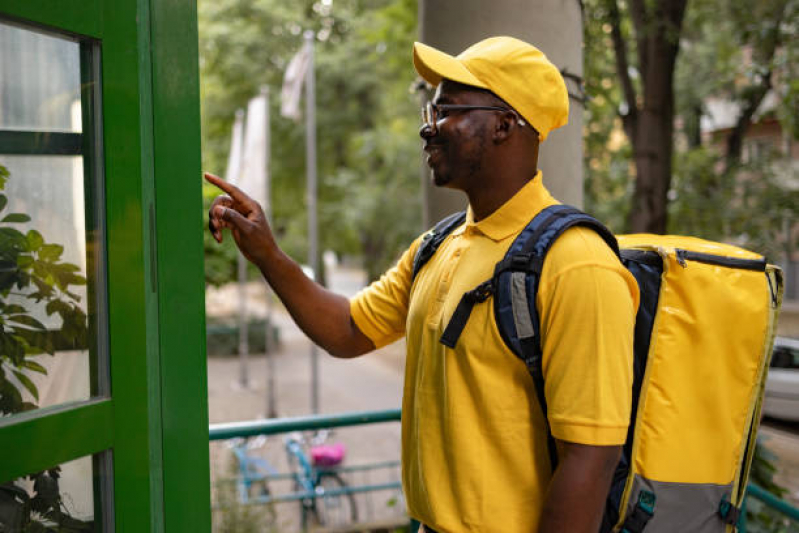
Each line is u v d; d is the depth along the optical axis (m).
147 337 1.43
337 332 1.75
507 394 1.29
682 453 1.36
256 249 1.65
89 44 1.34
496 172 1.37
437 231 1.55
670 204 7.35
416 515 1.44
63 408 1.30
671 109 6.51
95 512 1.37
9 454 1.20
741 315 1.39
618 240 1.62
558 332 1.23
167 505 1.49
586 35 5.71
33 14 1.24
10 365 1.27
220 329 18.56
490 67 1.35
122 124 1.37
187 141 1.52
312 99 12.72
